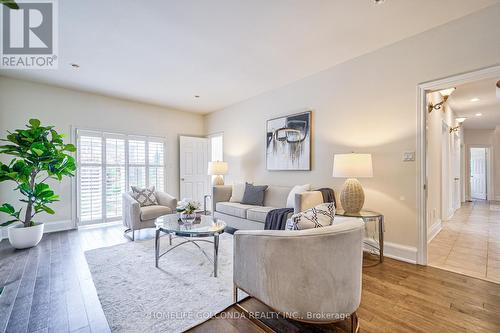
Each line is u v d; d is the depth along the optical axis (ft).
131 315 5.41
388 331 4.87
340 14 7.24
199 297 6.17
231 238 11.46
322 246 4.35
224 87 13.67
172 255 9.13
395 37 8.55
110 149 15.03
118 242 10.92
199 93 14.70
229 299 6.09
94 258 8.84
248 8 6.95
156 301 5.97
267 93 14.37
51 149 10.48
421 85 8.24
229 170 17.38
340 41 8.81
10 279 7.22
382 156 9.24
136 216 11.31
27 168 9.87
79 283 6.95
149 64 10.65
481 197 25.67
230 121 17.31
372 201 9.52
